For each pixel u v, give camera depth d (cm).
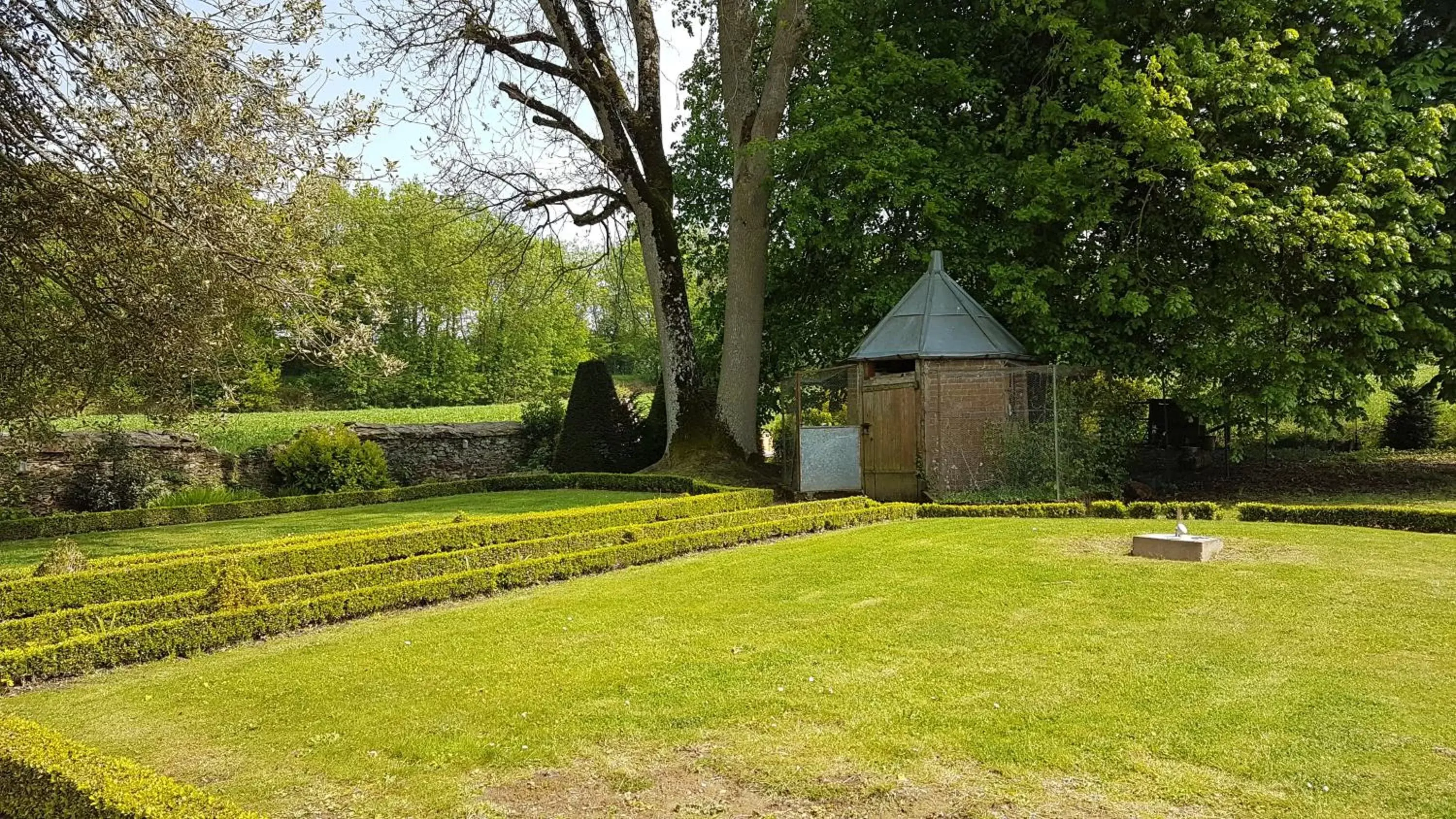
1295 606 681
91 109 920
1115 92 1436
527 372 4553
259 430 2427
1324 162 1430
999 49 1897
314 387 4144
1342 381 1492
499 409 3388
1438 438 1994
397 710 538
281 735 504
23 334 1145
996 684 529
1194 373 1566
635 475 2036
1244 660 552
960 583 819
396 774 444
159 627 686
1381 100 1436
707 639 664
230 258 1002
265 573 891
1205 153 1509
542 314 4503
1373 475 1681
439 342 4306
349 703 554
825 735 465
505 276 2672
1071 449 1435
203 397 1476
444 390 4275
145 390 1294
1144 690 506
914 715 485
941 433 1504
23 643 661
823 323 1992
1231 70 1422
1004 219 1730
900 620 693
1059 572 844
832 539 1158
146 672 650
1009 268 1603
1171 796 379
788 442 1792
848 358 1650
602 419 2370
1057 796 385
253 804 415
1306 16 1563
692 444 2122
